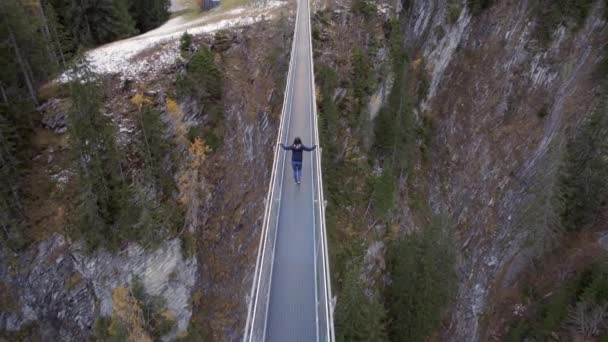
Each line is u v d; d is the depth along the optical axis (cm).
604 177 4222
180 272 2341
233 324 2544
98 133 2055
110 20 3372
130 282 2155
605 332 3531
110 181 2128
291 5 4262
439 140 4778
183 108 2681
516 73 4931
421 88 4672
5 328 2092
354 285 2523
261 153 3084
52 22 2575
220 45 3234
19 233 2120
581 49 4894
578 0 4756
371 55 4019
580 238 4316
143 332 2103
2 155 2123
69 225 2141
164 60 2847
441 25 4753
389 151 3953
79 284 2153
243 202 2816
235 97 2992
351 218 3438
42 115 2450
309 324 1139
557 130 4669
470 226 4584
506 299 4231
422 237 3522
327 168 3228
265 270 1227
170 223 2294
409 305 3127
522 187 4634
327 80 3425
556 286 4062
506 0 4962
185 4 5206
